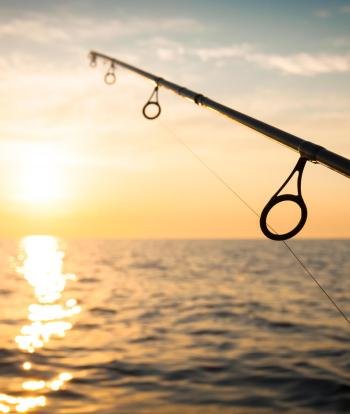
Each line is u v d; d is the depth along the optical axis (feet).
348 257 176.76
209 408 23.04
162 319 46.47
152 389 25.67
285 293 67.21
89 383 26.61
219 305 55.98
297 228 6.48
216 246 330.13
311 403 23.63
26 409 22.99
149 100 13.69
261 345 35.17
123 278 92.68
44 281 89.04
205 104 9.90
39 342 36.19
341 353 32.65
